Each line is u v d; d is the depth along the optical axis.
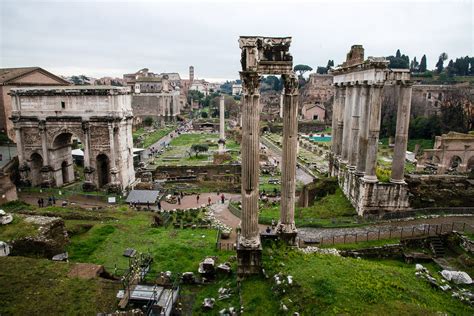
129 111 65.75
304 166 78.75
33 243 26.73
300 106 184.62
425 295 20.06
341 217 38.53
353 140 42.81
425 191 39.06
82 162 79.50
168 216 46.06
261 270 22.72
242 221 22.94
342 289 19.28
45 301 19.19
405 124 36.69
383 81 35.75
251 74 20.97
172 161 92.19
